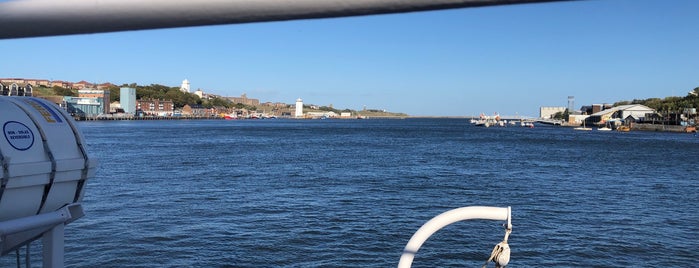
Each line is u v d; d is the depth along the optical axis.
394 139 115.00
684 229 24.09
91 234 21.81
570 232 23.08
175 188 35.84
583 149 85.00
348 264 18.50
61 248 4.12
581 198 33.19
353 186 37.47
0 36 1.42
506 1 1.16
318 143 96.12
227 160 58.56
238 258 18.97
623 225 24.73
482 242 20.73
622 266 18.48
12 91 82.06
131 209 27.64
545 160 62.69
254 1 1.20
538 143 103.12
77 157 4.16
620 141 114.38
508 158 65.12
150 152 69.88
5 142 3.62
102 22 1.29
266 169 48.97
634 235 22.72
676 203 31.47
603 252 20.06
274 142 98.25
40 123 3.97
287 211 27.42
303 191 34.78
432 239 20.92
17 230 3.66
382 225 24.23
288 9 1.20
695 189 37.97
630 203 31.30
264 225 23.98
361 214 26.80
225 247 20.27
